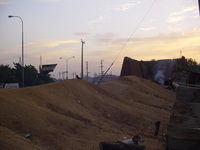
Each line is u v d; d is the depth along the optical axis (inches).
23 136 460.4
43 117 562.3
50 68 3710.6
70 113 692.1
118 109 884.6
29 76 2849.4
